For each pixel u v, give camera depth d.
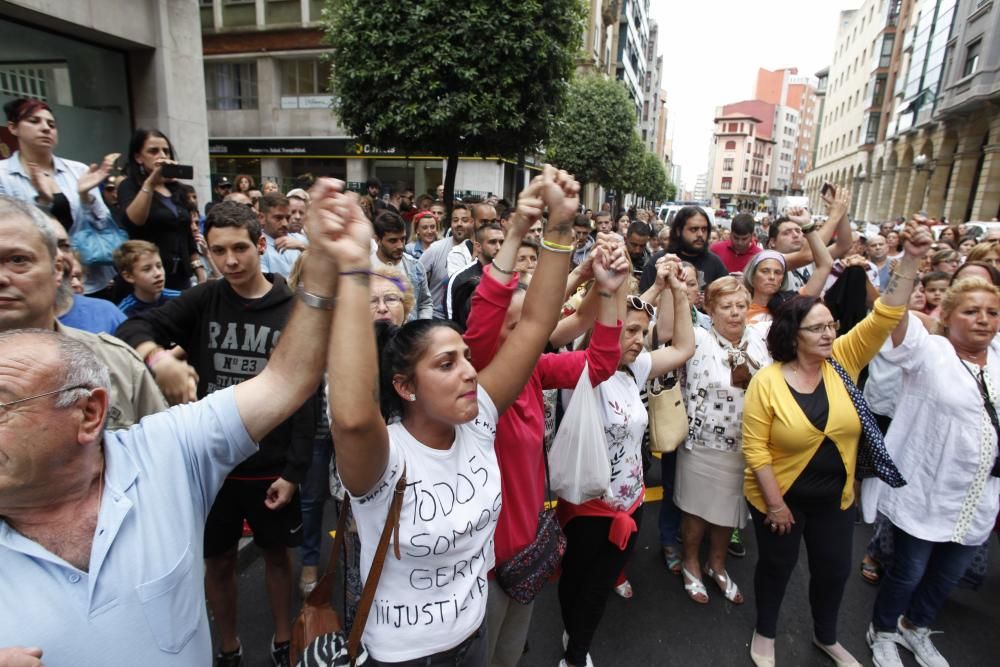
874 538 3.39
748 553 3.76
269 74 19.62
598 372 2.18
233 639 2.53
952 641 2.97
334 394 1.21
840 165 60.41
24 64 6.66
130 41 7.55
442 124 9.16
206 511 1.31
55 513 1.09
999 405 2.56
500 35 8.86
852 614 3.15
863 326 2.77
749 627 3.02
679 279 2.83
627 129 22.95
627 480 2.46
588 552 2.41
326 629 1.57
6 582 1.02
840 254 5.06
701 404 3.07
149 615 1.12
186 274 3.99
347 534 1.58
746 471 2.76
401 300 2.48
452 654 1.56
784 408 2.54
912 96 36.09
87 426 1.08
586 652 2.54
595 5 30.42
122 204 3.72
